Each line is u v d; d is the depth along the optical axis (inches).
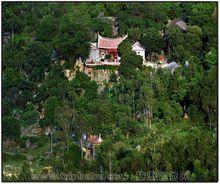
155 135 7116.1
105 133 7298.2
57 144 7298.2
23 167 6540.4
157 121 7564.0
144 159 6269.7
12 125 7637.8
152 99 7672.2
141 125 7440.9
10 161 7219.5
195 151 6240.2
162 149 6422.2
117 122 7436.0
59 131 7421.3
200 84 7588.6
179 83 7849.4
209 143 6604.3
